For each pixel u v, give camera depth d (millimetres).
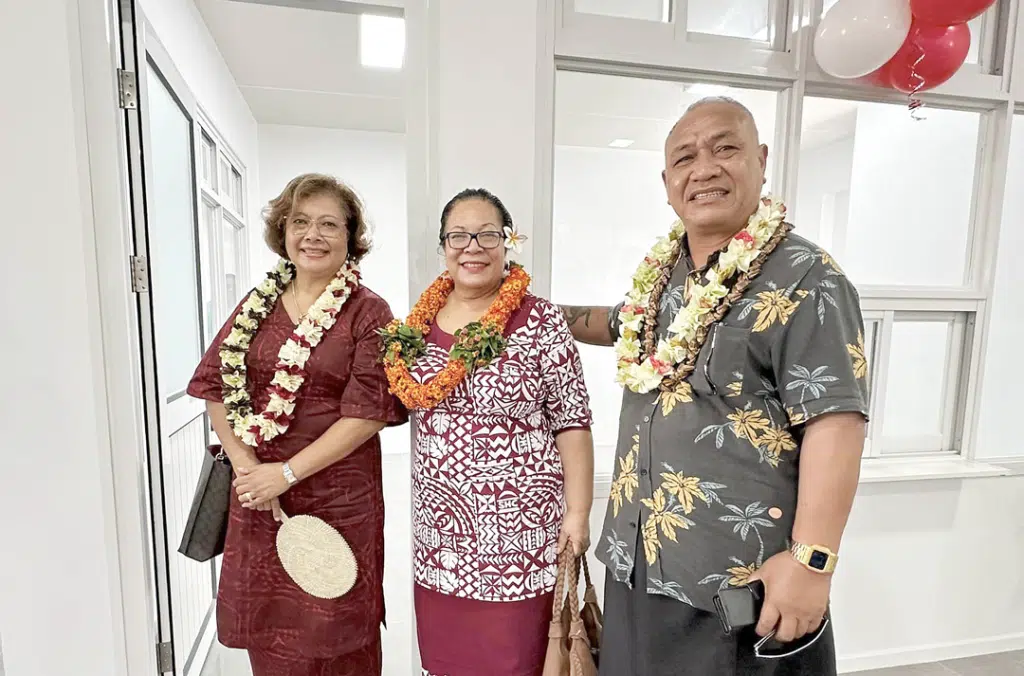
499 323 1192
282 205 1294
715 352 958
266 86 3508
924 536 2012
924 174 2076
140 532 1486
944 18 1526
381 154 4598
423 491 1249
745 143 1017
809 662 964
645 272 1219
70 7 1320
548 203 1600
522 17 1517
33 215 1352
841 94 1884
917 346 2088
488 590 1192
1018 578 2100
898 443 2117
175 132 1936
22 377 1380
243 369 1281
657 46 1667
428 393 1153
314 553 1260
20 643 1438
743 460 948
